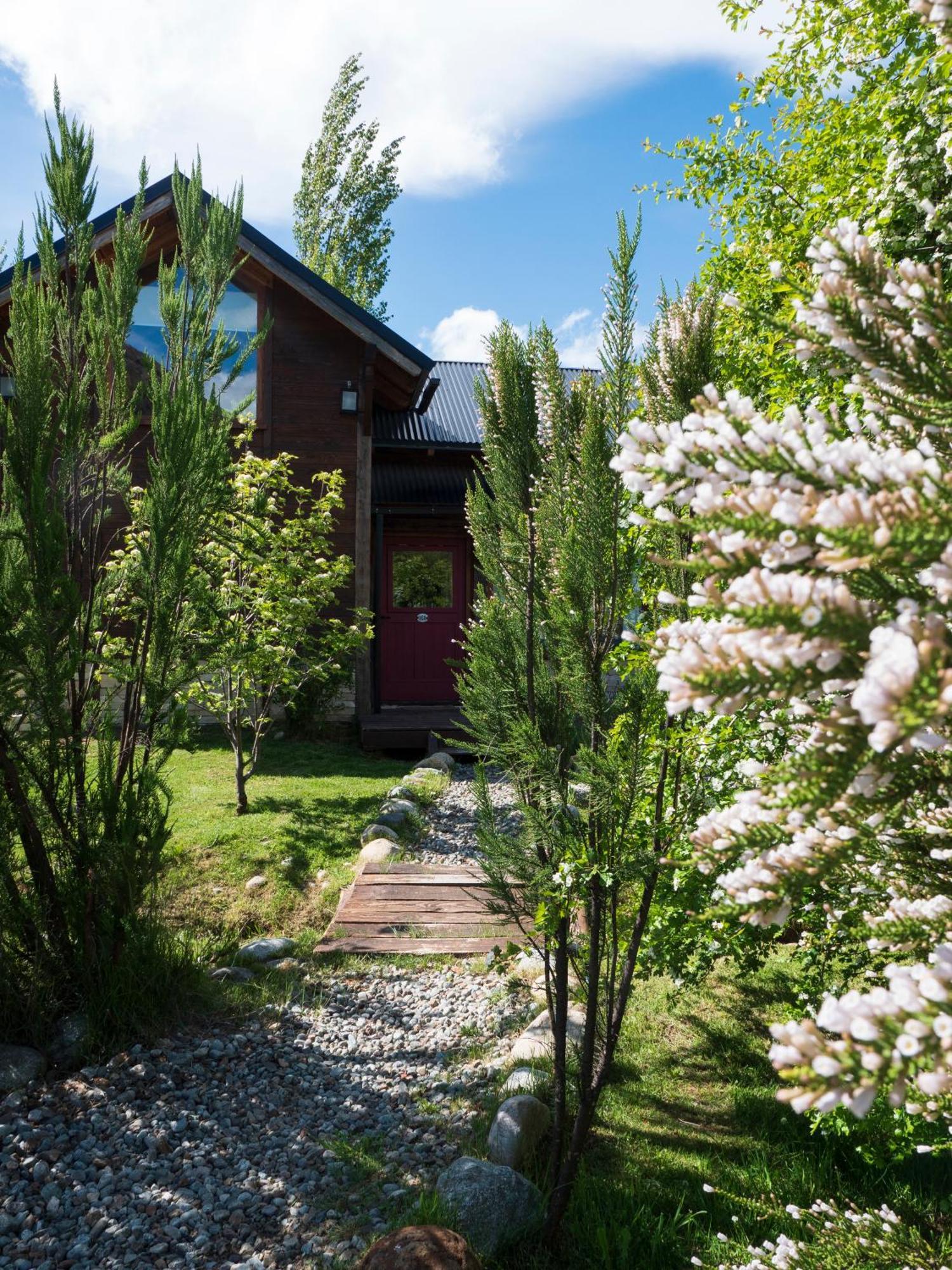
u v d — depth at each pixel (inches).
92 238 185.2
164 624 170.6
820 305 45.6
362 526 447.8
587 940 142.4
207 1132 144.3
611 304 107.5
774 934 126.1
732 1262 95.3
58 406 167.6
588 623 109.7
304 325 446.6
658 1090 145.6
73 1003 166.7
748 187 203.3
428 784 346.6
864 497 37.7
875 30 157.3
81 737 169.0
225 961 212.5
